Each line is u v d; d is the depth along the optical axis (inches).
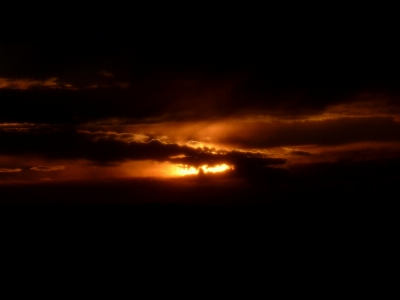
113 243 524.1
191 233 561.9
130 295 395.5
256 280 428.5
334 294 397.4
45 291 400.5
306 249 509.0
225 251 504.1
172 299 385.7
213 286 414.9
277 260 477.4
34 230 562.9
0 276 431.5
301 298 386.6
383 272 441.7
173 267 458.0
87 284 417.1
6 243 515.8
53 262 467.2
